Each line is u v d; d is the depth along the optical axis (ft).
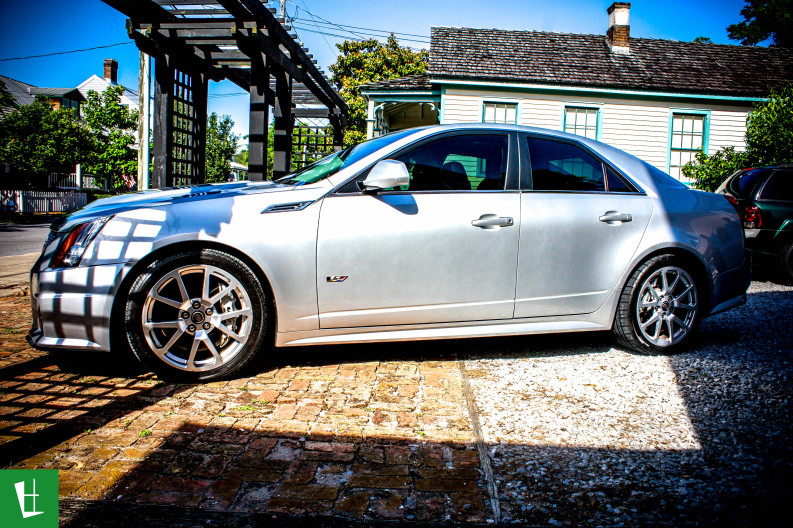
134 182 93.71
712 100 42.86
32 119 82.38
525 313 10.71
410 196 10.11
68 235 9.23
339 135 33.55
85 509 5.68
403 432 7.72
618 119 42.98
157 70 20.20
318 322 9.84
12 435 7.38
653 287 11.34
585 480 6.49
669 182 12.00
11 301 16.52
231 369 9.52
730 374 10.27
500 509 5.87
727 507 5.92
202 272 9.31
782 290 20.12
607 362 11.05
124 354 11.10
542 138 11.21
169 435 7.47
